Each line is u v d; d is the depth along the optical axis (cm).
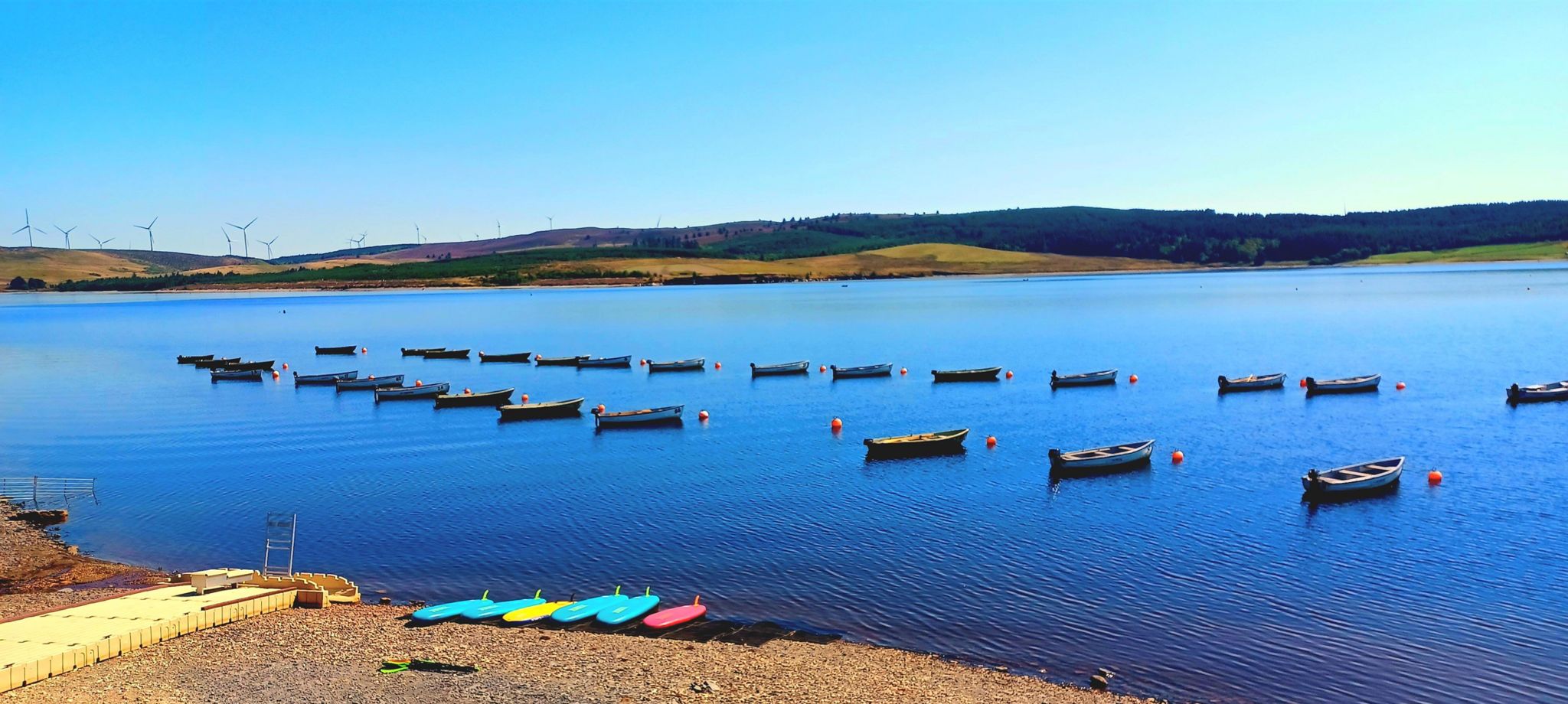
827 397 10112
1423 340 14275
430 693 3119
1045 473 6406
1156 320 19325
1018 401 9644
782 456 7081
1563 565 4375
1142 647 3581
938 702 3070
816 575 4419
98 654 3400
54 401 10700
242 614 3875
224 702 3059
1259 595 4081
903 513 5438
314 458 7306
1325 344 14075
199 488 6344
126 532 5353
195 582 4100
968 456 6975
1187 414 8675
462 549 4903
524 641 3606
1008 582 4294
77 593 4228
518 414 9000
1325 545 4741
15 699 3056
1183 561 4541
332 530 5312
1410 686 3250
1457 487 5766
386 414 9462
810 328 19038
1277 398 9469
